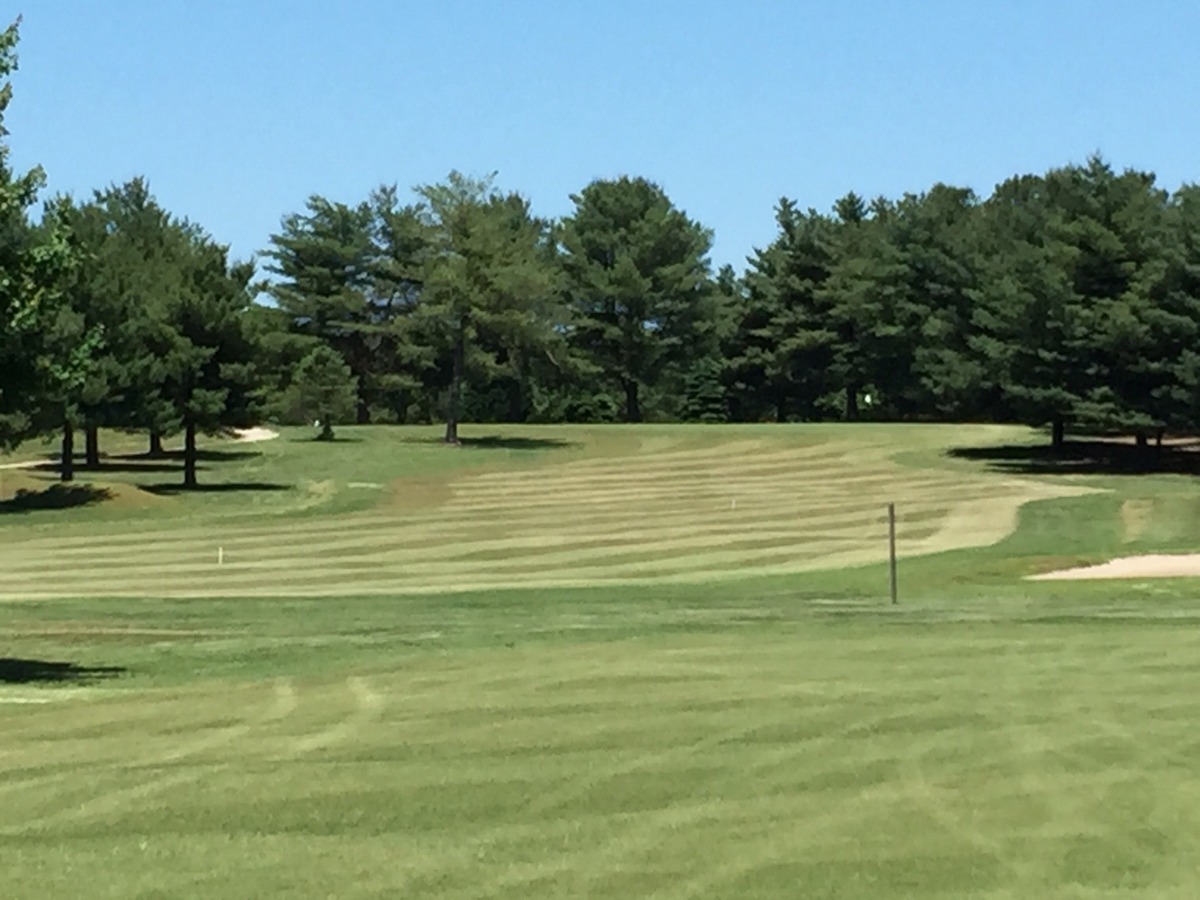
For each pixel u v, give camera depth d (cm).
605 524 5291
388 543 4756
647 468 7969
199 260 7094
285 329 8781
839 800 1137
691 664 1944
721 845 1017
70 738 1508
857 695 1630
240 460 8419
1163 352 7356
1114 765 1239
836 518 5353
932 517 5294
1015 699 1580
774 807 1120
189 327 6938
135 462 8312
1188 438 8944
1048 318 7519
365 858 1006
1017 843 1004
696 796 1163
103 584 3769
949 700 1581
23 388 2253
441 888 934
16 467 7894
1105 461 7675
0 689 1959
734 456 8456
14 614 2975
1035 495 6050
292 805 1164
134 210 8369
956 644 2108
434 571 4031
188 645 2470
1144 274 7388
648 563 4162
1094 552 4081
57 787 1250
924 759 1277
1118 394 7462
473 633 2528
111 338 6625
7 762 1374
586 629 2533
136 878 966
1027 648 2044
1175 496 5722
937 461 7825
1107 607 2714
